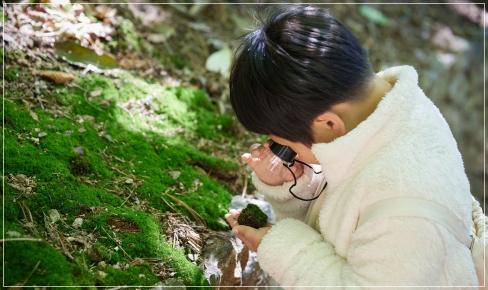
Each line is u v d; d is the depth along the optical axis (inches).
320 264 46.4
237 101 44.4
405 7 169.3
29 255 43.3
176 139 70.7
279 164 53.4
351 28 141.6
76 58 72.5
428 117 47.1
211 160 68.9
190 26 102.2
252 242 51.3
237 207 63.1
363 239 43.1
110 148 62.5
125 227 51.6
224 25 110.5
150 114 73.2
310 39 42.3
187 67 91.0
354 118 44.8
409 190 42.6
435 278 41.8
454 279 42.9
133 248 49.8
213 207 60.5
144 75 80.6
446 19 175.2
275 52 42.0
